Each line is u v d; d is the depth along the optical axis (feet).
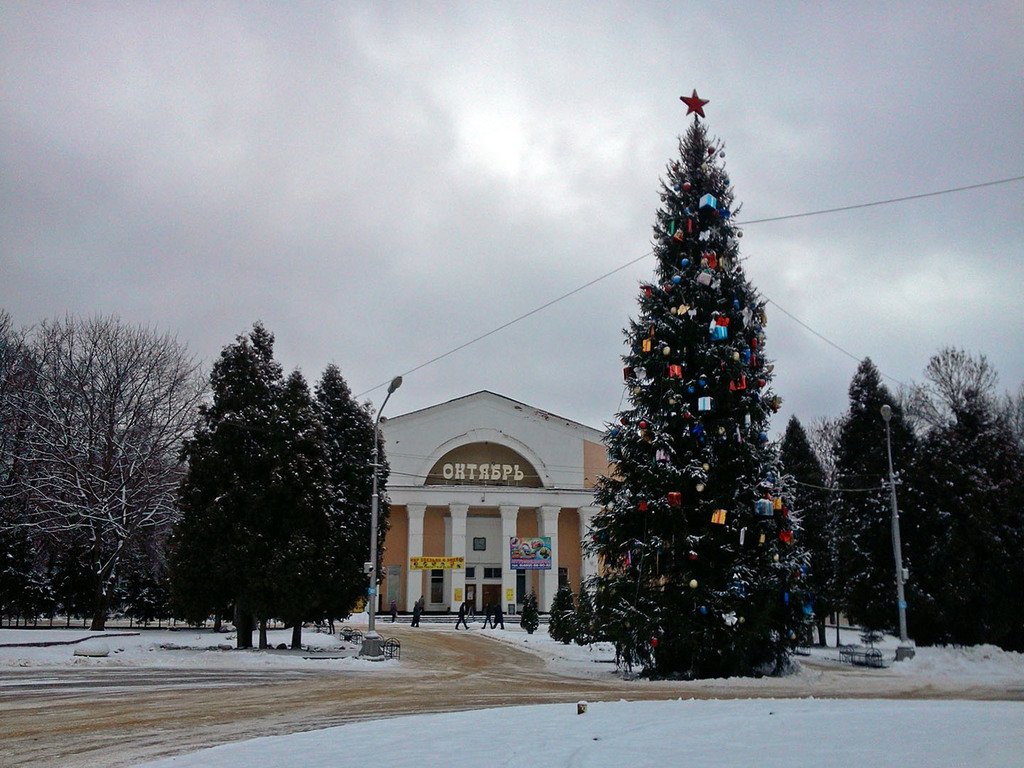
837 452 134.41
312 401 108.27
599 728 35.86
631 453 77.56
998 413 132.46
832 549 140.46
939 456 113.39
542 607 213.66
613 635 74.74
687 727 35.58
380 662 83.76
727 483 75.87
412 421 219.20
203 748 33.35
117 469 126.11
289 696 52.39
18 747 33.22
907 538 114.32
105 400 130.52
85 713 42.68
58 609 126.00
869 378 128.77
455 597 210.79
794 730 33.86
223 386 96.12
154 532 130.21
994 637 107.76
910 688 66.33
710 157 83.56
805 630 76.64
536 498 217.97
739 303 78.64
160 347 138.21
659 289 80.43
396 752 30.07
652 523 75.41
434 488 214.48
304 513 93.61
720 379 76.95
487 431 221.05
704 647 72.64
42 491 124.16
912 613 110.52
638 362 79.66
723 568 74.84
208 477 92.38
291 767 27.37
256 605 89.92
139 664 73.20
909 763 24.84
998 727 33.63
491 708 45.96
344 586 108.58
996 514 109.81
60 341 134.51
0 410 132.87
